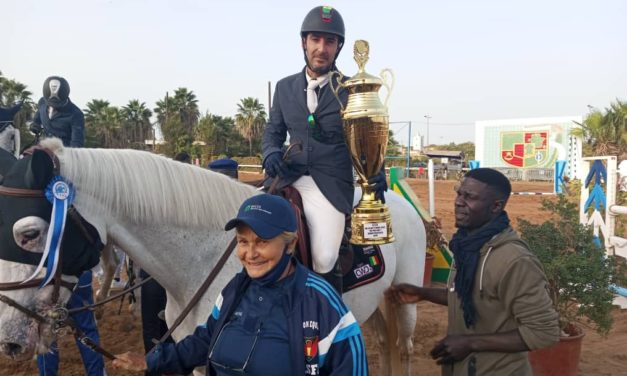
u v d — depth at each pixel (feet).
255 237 5.66
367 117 7.97
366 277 10.54
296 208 8.88
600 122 74.64
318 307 5.59
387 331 13.47
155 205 8.52
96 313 20.16
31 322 7.52
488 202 7.72
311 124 8.89
